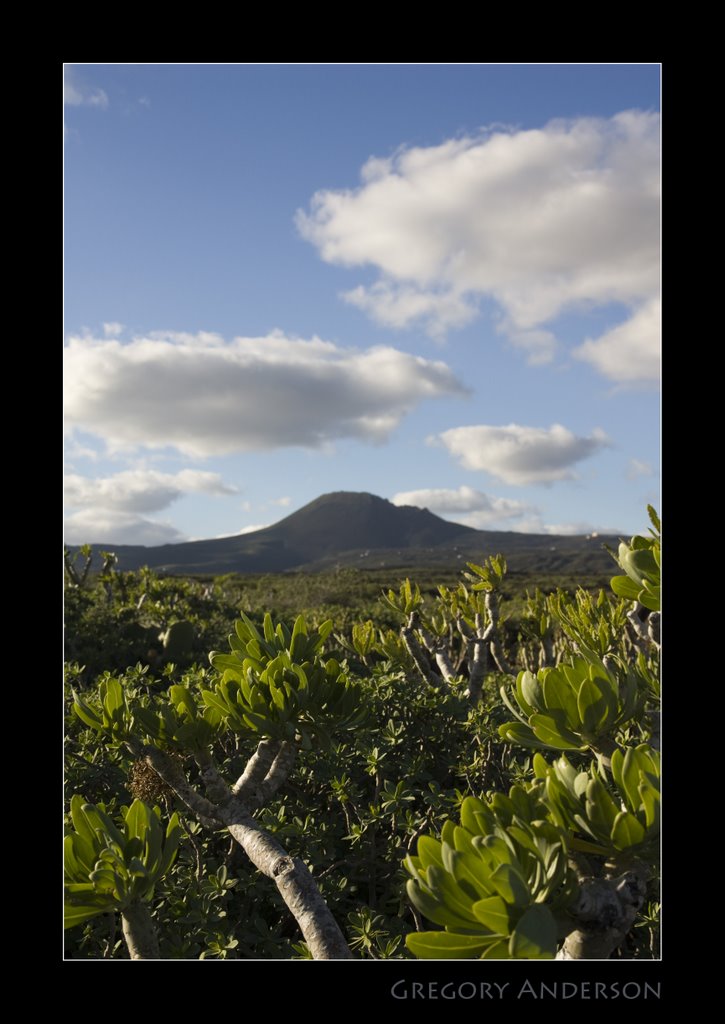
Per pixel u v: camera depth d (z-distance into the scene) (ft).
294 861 5.03
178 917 6.98
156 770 5.72
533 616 13.00
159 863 4.66
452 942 3.37
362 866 8.24
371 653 16.24
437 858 3.67
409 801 8.21
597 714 4.60
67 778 8.66
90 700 10.12
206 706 6.04
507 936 3.30
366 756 8.87
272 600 50.47
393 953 6.45
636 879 3.86
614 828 3.74
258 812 8.25
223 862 7.82
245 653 6.21
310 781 9.20
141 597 28.96
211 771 5.64
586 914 3.68
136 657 17.70
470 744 10.27
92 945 6.79
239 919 7.38
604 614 9.80
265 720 5.61
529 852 3.69
